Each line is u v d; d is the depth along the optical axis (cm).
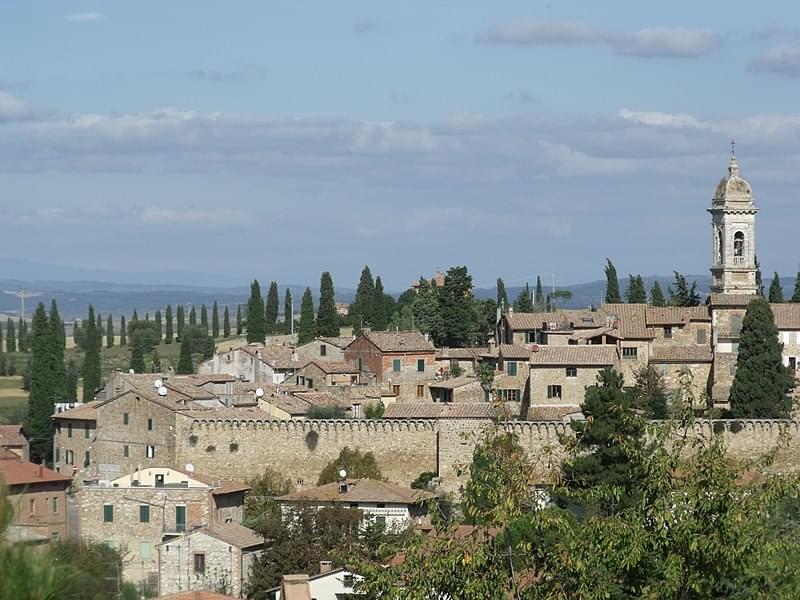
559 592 8144
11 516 5588
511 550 8500
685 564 7925
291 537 17938
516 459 9125
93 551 15850
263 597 16950
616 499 9162
